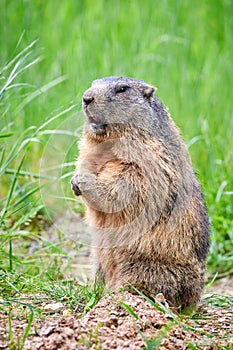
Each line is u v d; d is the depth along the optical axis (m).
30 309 8.49
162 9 18.97
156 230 9.45
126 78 10.09
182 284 9.62
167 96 16.27
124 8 19.38
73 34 18.03
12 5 18.23
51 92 15.74
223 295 10.37
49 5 19.02
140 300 8.75
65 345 7.48
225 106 16.58
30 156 13.91
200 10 19.81
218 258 12.41
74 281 10.84
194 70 17.58
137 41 17.02
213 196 13.39
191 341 8.03
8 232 10.68
